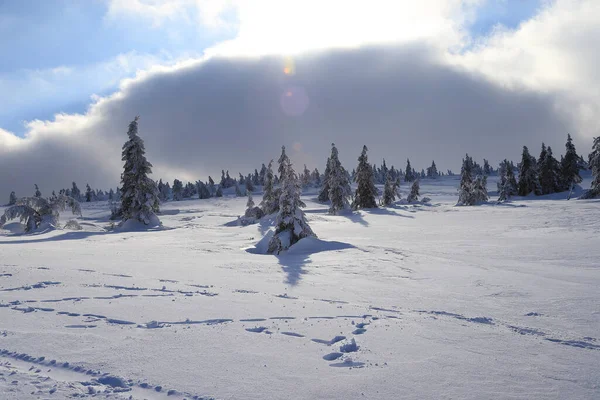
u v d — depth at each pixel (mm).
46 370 4535
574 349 5586
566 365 4977
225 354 5199
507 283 10820
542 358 5219
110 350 5227
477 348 5598
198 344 5570
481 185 70312
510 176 77812
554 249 17656
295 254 18453
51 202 37031
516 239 22266
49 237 29109
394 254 17391
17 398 3697
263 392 4121
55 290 9047
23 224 37531
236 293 9258
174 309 7523
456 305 8383
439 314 7605
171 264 14336
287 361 5004
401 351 5438
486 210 44969
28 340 5531
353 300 8820
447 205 63781
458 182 132625
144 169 37594
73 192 142625
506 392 4203
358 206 57469
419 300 8867
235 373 4594
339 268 13719
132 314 7086
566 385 4383
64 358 4898
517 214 38062
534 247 18594
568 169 75375
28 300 7992
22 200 35719
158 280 10797
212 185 144125
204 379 4402
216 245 23281
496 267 13773
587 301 8578
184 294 8984
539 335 6262
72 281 10195
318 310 7707
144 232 33000
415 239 24281
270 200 46656
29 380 4152
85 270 12148
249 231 32250
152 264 14227
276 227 20891
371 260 15648
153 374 4496
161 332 6078
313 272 12859
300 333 6191
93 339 5660
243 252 19484
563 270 12930
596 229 24500
